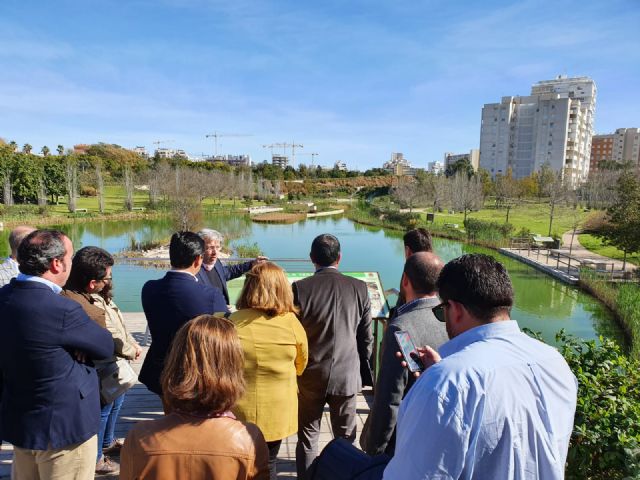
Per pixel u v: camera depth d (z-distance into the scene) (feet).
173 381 4.50
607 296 53.78
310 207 195.62
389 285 59.98
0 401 6.73
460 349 4.21
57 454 6.62
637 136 417.90
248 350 6.87
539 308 52.90
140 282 47.50
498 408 3.58
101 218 131.23
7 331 6.23
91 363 7.11
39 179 155.33
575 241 103.30
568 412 3.96
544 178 199.72
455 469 3.50
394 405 6.32
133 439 4.45
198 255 8.70
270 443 7.13
